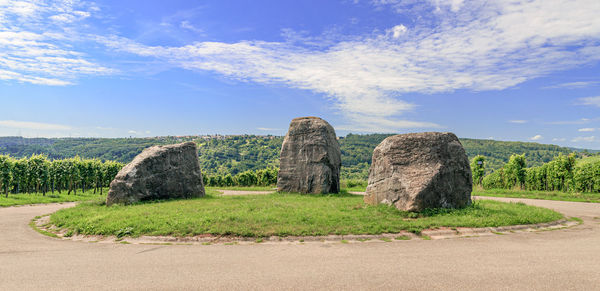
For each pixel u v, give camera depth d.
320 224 10.29
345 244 8.69
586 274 6.09
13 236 10.74
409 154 13.97
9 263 7.40
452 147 13.98
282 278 6.00
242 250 8.20
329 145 23.55
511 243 8.72
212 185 62.47
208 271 6.52
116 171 38.31
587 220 12.69
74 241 9.88
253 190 32.69
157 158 18.61
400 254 7.62
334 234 9.53
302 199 18.08
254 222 10.45
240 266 6.83
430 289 5.36
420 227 10.13
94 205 16.83
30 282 6.05
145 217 11.45
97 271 6.68
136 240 9.49
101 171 35.38
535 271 6.28
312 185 22.72
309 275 6.15
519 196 25.22
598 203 19.86
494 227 10.52
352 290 5.35
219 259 7.40
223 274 6.30
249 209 13.20
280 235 9.41
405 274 6.15
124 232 9.99
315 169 22.84
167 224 10.44
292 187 23.53
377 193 14.45
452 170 13.60
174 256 7.75
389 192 13.77
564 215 13.68
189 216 11.41
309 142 23.45
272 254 7.77
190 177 20.20
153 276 6.27
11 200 22.94
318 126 23.58
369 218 11.27
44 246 9.20
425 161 13.61
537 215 12.17
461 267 6.56
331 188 23.55
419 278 5.91
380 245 8.55
